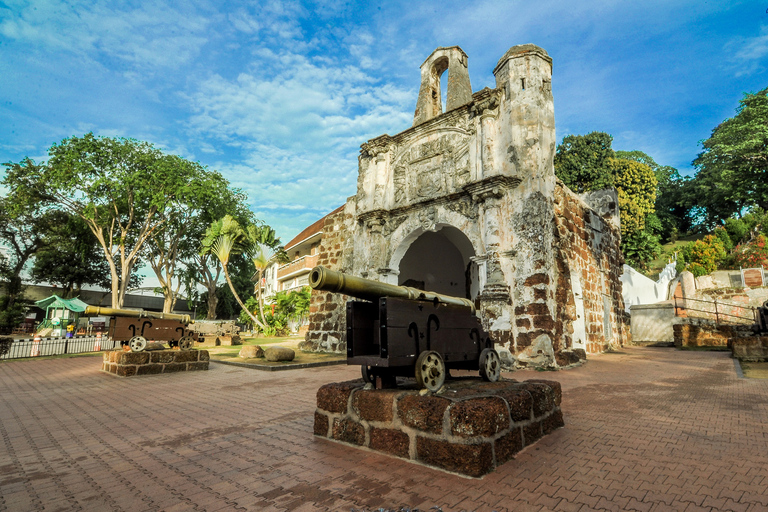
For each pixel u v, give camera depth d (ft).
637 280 78.69
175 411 20.65
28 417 19.66
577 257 48.37
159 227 97.96
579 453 13.26
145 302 155.22
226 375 33.94
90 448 14.61
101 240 87.61
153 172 87.15
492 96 42.06
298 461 12.98
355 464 12.62
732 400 20.89
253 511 9.59
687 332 54.39
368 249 52.65
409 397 13.35
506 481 11.12
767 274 69.05
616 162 115.03
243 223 110.63
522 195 38.81
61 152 81.00
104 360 37.60
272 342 79.36
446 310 17.07
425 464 12.41
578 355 39.55
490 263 38.83
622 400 21.54
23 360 50.39
